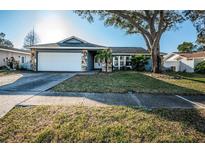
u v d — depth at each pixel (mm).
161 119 4152
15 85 8984
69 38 22562
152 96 6785
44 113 4418
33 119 4078
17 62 22703
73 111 4551
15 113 4422
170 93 7332
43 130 3551
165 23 17062
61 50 20531
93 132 3529
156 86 9078
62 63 20625
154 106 5285
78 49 20531
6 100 5742
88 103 5480
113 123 3904
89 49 21016
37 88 8062
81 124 3828
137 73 16688
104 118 4145
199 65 24375
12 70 20281
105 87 8438
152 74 15656
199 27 16375
